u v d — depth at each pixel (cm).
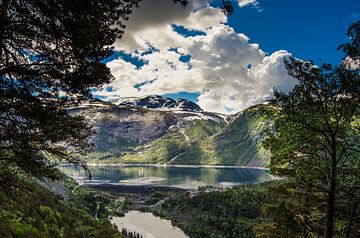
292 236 2286
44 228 6594
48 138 1127
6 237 4722
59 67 1130
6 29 1003
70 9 1048
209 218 19938
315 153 1855
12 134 1059
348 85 1560
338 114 1708
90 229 9919
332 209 1769
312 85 1666
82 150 1283
